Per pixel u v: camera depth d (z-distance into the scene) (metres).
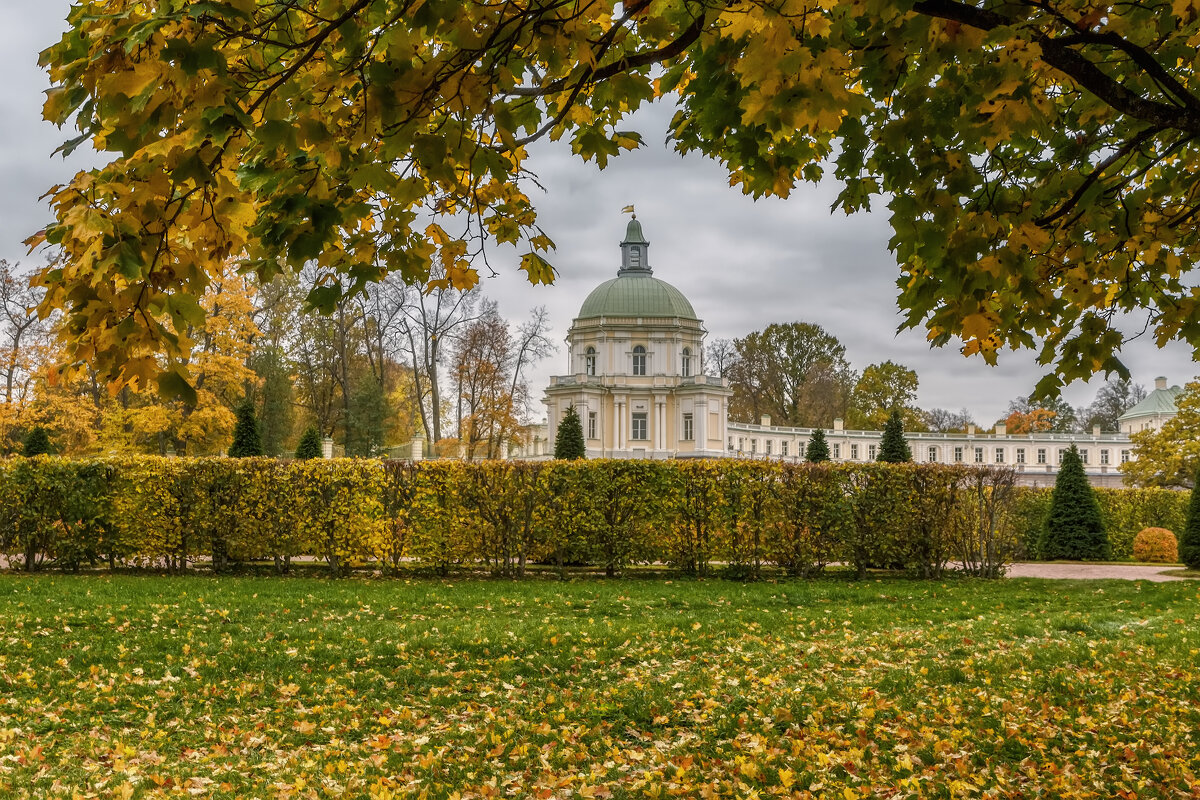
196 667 7.96
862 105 2.43
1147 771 4.95
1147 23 3.41
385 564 17.16
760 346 79.81
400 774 5.09
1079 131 4.32
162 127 2.24
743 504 17.30
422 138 2.61
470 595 13.91
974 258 3.32
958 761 5.08
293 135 2.47
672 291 69.19
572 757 5.42
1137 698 6.67
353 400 47.59
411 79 2.54
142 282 2.20
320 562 19.27
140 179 2.23
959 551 18.25
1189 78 3.89
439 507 17.12
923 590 15.66
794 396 79.25
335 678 7.72
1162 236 4.24
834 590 15.38
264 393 46.56
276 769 5.21
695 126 4.14
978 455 82.19
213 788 4.78
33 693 6.93
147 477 17.05
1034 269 3.52
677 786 4.70
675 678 7.72
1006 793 4.61
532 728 6.08
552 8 2.62
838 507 17.61
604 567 18.73
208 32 2.27
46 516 16.91
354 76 2.62
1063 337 4.47
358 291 3.38
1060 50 3.17
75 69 2.21
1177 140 4.20
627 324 66.12
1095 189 3.89
